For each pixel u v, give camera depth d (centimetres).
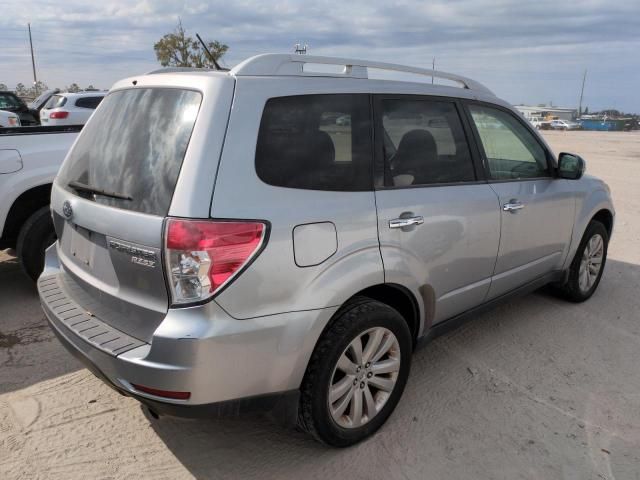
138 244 228
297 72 265
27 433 289
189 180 221
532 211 382
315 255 246
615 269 581
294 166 249
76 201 272
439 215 306
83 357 248
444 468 269
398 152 297
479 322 440
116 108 281
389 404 295
